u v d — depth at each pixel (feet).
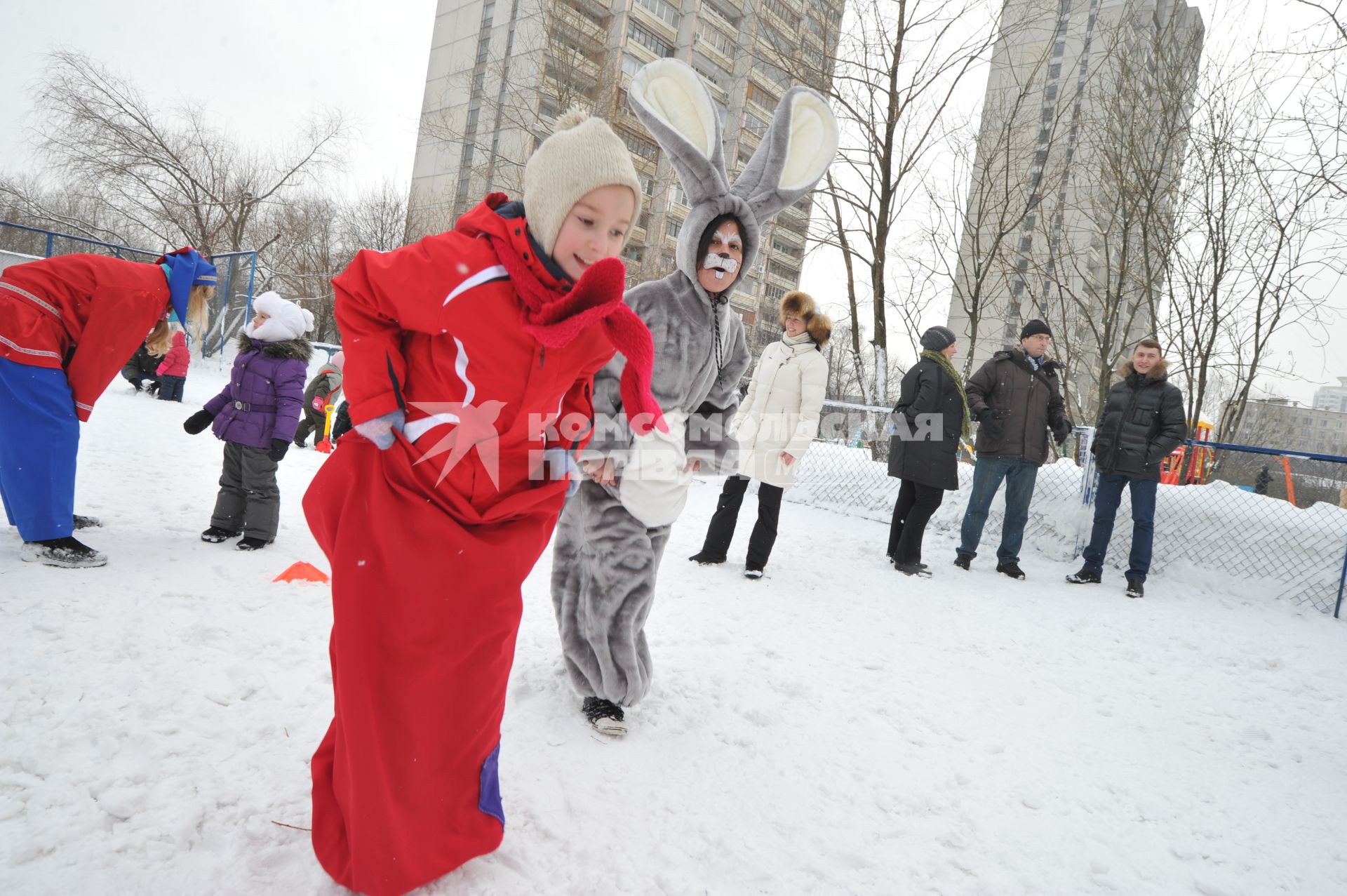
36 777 6.64
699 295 9.66
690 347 9.51
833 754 9.08
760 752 8.93
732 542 21.01
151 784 6.75
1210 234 39.17
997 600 17.42
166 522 15.53
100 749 7.15
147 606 10.64
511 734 8.62
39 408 11.64
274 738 7.81
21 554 11.91
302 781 7.10
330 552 5.61
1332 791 9.39
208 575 12.39
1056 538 23.35
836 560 20.04
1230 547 20.94
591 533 9.03
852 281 43.47
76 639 9.29
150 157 78.33
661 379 9.34
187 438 26.68
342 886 5.74
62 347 12.02
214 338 65.10
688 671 11.12
